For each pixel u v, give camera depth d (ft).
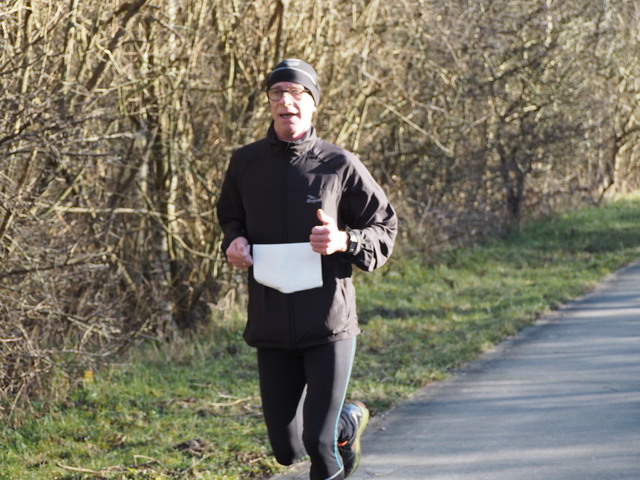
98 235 25.41
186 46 27.99
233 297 34.06
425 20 41.11
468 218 50.75
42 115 21.15
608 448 18.70
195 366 26.73
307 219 13.28
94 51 26.07
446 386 24.84
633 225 60.59
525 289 40.52
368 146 43.11
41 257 22.22
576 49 56.24
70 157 23.49
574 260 49.14
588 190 68.08
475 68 47.65
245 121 31.60
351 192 13.55
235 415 22.00
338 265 13.41
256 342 13.56
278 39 31.07
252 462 18.56
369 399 23.43
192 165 29.78
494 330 31.94
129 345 27.12
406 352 29.17
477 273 45.44
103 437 20.30
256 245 13.47
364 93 37.76
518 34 50.47
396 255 44.01
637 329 31.17
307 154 13.44
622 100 74.64
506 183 55.26
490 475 17.42
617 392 23.15
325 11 34.19
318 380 13.17
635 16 67.31
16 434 20.13
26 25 22.22
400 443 19.72
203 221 29.99
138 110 27.58
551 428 20.29
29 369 21.16
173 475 17.89
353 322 13.52
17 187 21.77
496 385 24.58
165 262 29.76
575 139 57.06
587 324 32.65
